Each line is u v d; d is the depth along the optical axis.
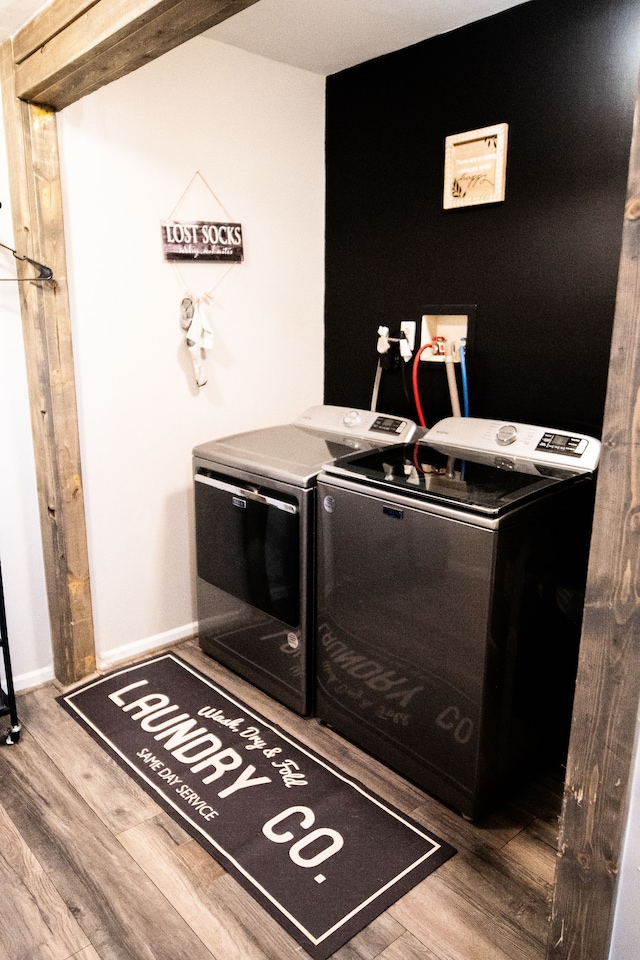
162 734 2.24
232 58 2.57
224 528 2.48
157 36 1.56
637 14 1.94
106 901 1.61
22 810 1.90
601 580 1.09
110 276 2.40
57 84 1.89
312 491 2.16
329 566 2.15
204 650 2.77
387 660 2.02
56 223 2.17
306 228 2.97
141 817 1.88
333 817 1.90
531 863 1.76
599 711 1.13
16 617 2.44
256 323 2.87
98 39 1.60
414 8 2.24
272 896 1.63
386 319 2.85
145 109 2.38
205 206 2.61
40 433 2.29
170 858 1.74
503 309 2.44
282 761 2.12
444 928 1.56
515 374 2.45
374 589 2.01
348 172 2.88
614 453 1.04
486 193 2.39
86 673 2.56
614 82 2.03
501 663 1.80
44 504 2.38
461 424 2.42
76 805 1.92
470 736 1.83
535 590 1.87
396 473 2.02
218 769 2.08
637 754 1.11
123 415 2.53
